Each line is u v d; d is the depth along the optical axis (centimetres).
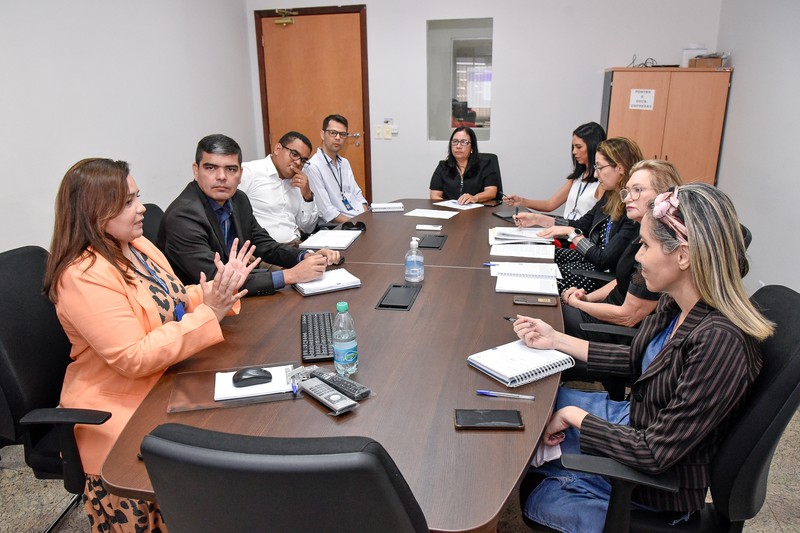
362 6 511
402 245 277
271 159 339
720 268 114
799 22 323
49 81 303
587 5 480
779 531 191
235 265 158
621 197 236
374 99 532
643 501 126
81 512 207
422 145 536
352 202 414
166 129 409
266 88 546
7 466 235
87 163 146
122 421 145
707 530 124
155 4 390
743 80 412
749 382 110
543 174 523
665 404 122
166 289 173
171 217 216
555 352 151
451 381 139
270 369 144
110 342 140
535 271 225
